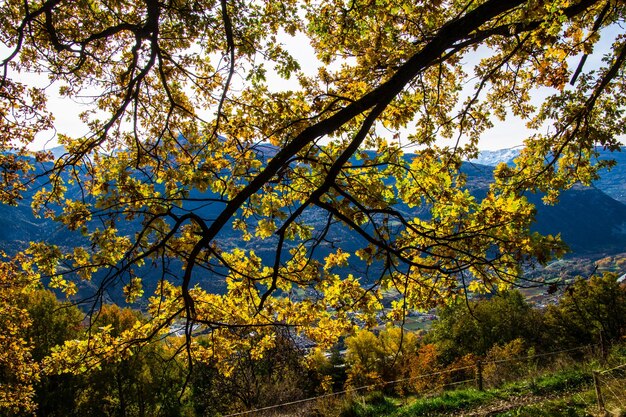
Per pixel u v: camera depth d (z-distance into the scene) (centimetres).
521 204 368
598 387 740
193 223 443
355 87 531
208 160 477
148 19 358
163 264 247
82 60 400
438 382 1817
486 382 1277
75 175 475
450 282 388
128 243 439
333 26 562
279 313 482
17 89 643
